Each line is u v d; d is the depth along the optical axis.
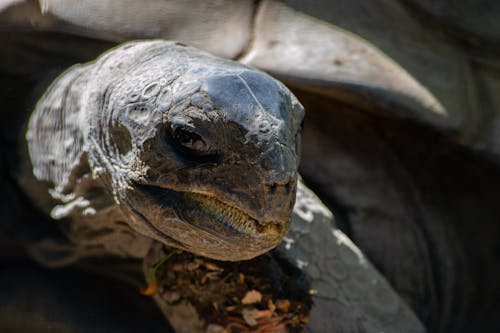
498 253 6.67
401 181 6.07
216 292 4.66
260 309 4.62
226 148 3.71
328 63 5.53
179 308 4.75
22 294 5.38
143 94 4.04
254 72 3.88
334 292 4.84
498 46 6.45
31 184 5.40
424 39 6.24
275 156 3.64
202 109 3.74
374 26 6.05
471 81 6.24
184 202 3.93
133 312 5.38
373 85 5.54
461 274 6.51
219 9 5.71
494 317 6.81
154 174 3.93
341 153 5.88
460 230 6.46
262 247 3.87
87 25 5.50
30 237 5.46
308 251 4.90
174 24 5.56
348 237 5.70
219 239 3.87
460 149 6.00
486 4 6.61
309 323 4.67
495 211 6.54
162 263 4.84
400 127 5.94
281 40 5.60
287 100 3.87
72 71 5.28
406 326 4.97
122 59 4.54
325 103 5.84
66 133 5.03
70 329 5.28
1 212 5.58
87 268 5.45
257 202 3.69
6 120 5.82
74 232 5.18
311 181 5.84
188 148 3.80
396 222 5.97
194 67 3.98
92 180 4.75
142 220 4.17
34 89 5.72
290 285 4.75
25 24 5.53
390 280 5.93
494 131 6.08
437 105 5.79
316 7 5.93
